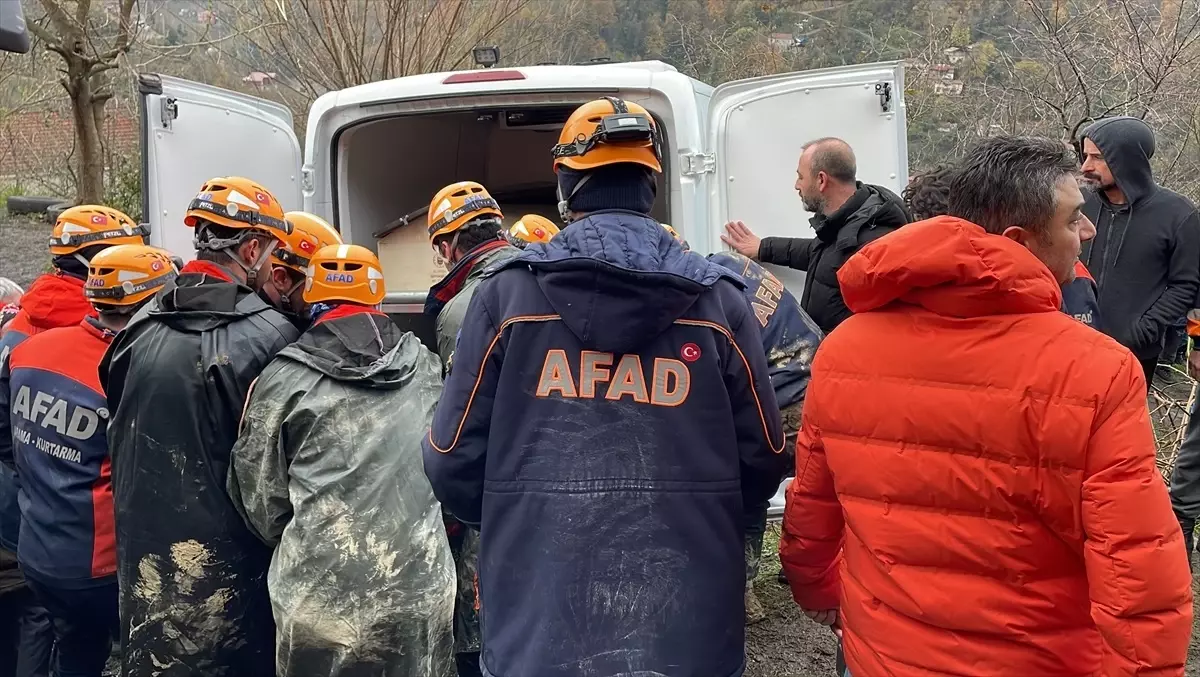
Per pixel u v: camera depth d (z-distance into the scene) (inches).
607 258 59.2
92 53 410.3
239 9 391.9
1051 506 55.8
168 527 86.4
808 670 124.3
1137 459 53.3
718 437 62.8
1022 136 66.1
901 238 60.1
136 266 101.4
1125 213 138.4
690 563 61.8
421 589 84.4
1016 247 58.1
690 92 134.2
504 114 191.0
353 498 83.5
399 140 180.1
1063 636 57.7
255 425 84.7
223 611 88.4
